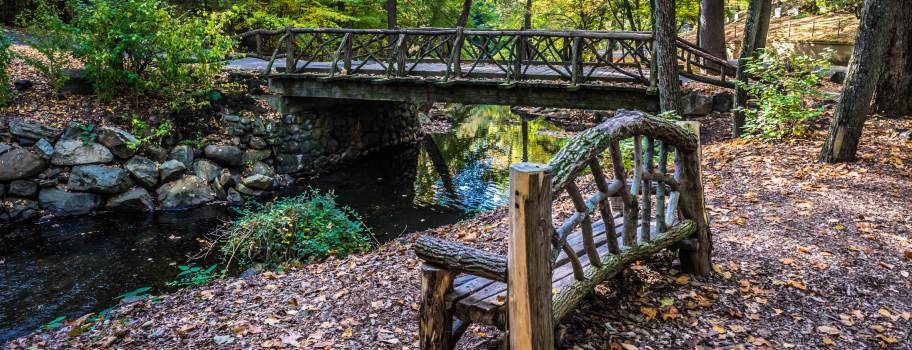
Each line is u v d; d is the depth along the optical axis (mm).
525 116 20203
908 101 8867
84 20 9898
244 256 6793
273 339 3600
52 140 9258
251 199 10211
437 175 12047
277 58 15242
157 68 10539
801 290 3682
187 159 10227
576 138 2803
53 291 6203
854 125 6707
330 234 6754
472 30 10172
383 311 3875
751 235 4691
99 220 8797
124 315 4441
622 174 3125
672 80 8586
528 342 2400
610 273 3137
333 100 12711
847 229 4781
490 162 13281
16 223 8539
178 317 4195
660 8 8484
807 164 6887
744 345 3041
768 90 8242
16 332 5238
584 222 2902
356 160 13609
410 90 10844
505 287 2799
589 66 12148
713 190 6207
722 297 3566
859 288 3721
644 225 3416
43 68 10062
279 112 11727
